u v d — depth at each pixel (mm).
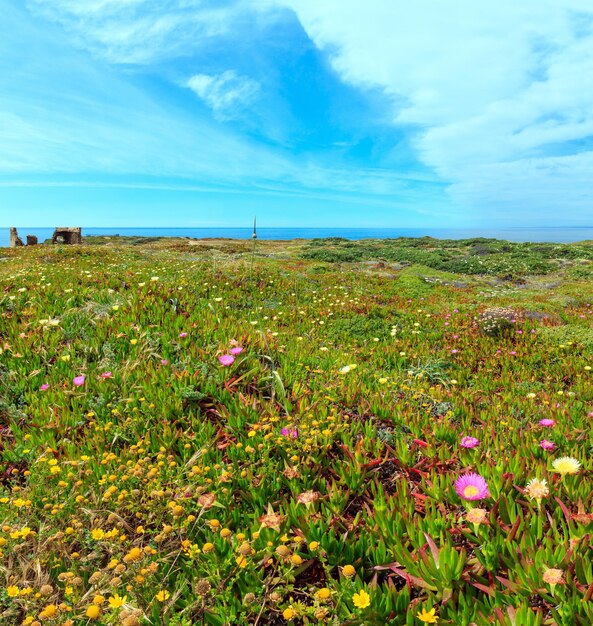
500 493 2455
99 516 2496
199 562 2113
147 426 3424
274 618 2006
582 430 3752
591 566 1942
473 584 1979
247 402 3736
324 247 49344
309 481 2926
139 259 20734
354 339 8570
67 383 4168
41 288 7672
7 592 1970
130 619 1620
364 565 2246
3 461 3287
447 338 9086
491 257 36000
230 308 8992
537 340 9055
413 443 3248
